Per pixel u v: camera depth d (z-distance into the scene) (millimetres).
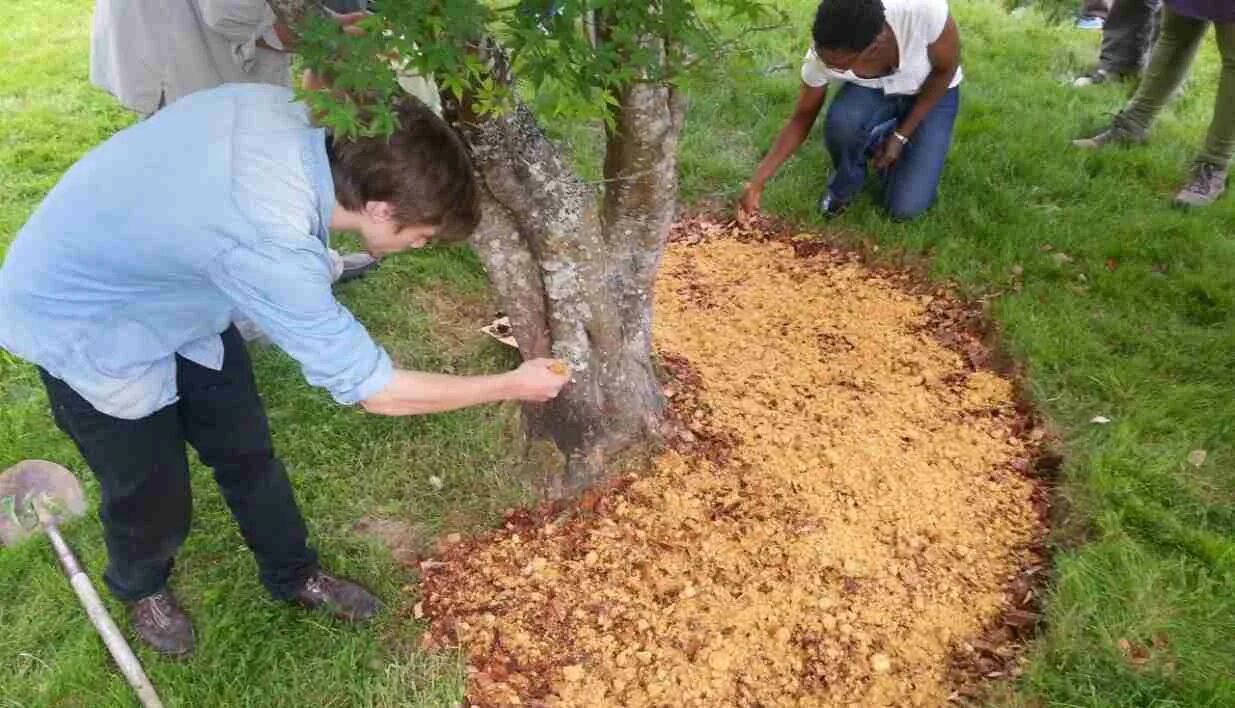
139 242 1784
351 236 4352
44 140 5184
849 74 4031
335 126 1606
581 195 2629
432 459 3262
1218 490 3113
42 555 2947
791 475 3176
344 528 3035
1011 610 2793
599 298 2809
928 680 2615
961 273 4109
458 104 2287
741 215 4227
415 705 2545
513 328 2977
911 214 4441
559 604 2816
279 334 1803
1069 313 3857
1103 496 3043
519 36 1719
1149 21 5582
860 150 4320
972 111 5238
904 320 3973
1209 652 2590
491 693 2592
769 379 3602
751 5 1946
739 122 5250
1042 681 2523
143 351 2014
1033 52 6152
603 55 1824
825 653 2680
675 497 3088
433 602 2836
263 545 2592
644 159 2666
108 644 2625
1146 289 3977
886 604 2801
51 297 1913
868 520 3047
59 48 6316
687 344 3775
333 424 3385
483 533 3043
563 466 3139
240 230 1716
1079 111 5387
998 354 3766
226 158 1750
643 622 2762
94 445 2148
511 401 3340
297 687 2596
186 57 3154
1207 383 3514
